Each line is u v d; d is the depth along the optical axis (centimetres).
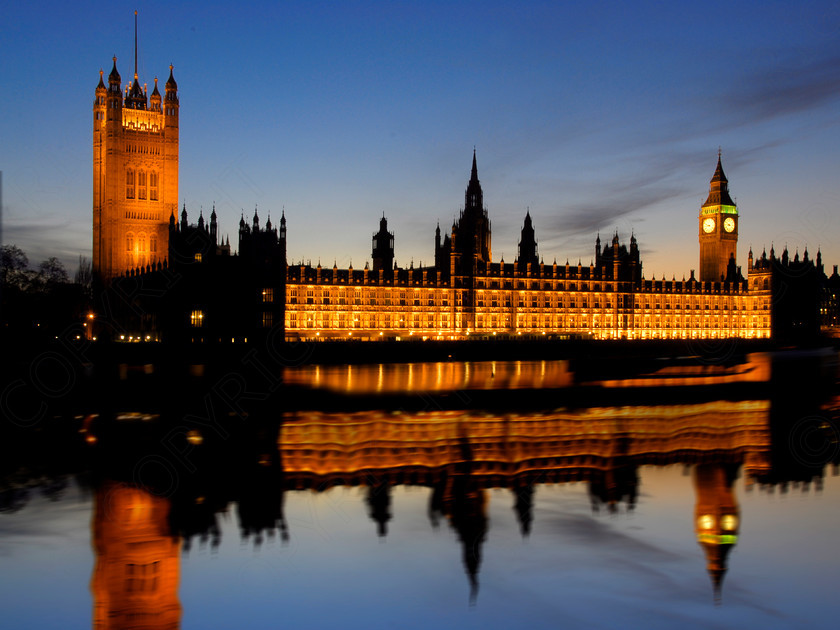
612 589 3959
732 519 5050
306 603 3684
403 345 17825
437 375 13162
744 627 3612
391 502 5362
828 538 4694
